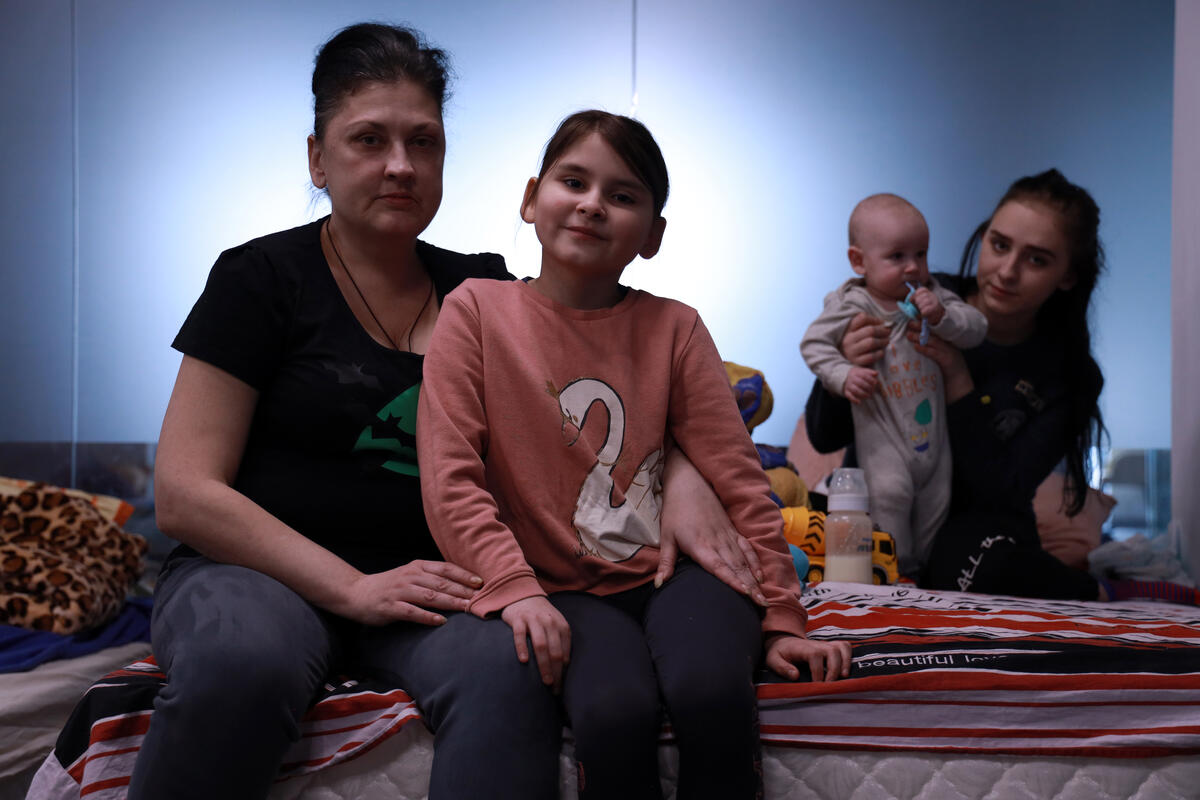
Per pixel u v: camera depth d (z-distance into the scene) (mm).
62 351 3109
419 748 966
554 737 909
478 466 1048
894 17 3104
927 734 984
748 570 1087
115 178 3131
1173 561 2031
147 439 3104
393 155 1142
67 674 1623
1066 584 1801
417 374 1146
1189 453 2105
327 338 1123
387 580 998
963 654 1031
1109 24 3057
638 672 924
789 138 3119
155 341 3125
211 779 842
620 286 1242
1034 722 981
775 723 997
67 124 3135
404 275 1243
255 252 1142
